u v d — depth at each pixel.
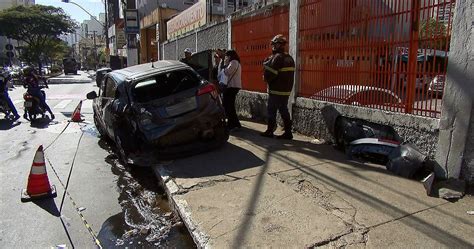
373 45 5.24
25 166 6.29
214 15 17.62
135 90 6.59
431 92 4.39
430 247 2.96
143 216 4.36
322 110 6.35
